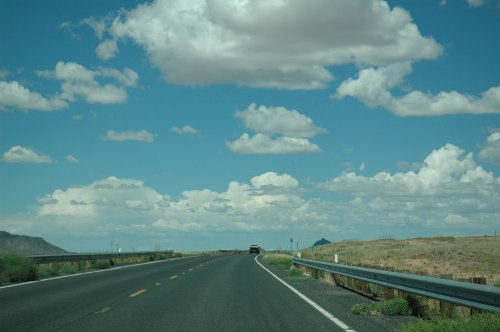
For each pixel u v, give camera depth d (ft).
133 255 179.01
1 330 39.14
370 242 329.93
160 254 211.41
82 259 125.90
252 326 41.68
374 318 45.98
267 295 65.21
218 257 248.93
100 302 56.49
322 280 88.69
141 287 74.54
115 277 94.22
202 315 47.44
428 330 32.71
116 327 40.86
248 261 186.60
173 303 56.13
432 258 165.48
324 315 47.70
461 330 30.78
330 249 286.66
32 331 38.83
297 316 47.09
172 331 39.37
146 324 42.34
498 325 29.99
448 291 40.75
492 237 301.43
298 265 126.72
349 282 75.56
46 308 51.31
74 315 46.85
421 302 47.44
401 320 44.86
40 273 90.89
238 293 67.41
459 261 152.87
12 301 56.70
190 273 108.78
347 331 39.47
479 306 35.37
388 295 56.70
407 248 220.02
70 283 80.02
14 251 90.74
